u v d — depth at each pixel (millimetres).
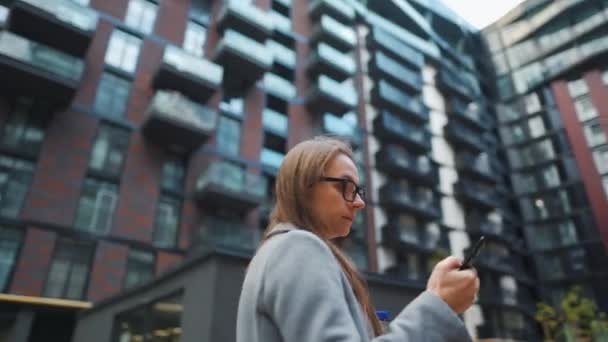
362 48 31953
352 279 1050
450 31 44625
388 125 27703
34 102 15391
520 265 33031
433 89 35125
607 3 38406
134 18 19859
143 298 8898
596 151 34062
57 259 13797
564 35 39969
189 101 18203
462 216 30188
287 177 1140
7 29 15531
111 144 16609
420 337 663
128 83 18203
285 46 27250
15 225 13391
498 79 43375
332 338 670
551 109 38125
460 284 735
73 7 16750
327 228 1095
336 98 24875
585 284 30906
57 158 14992
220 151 19656
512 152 38625
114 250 14883
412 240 24922
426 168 28906
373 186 25922
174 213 17156
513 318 29125
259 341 817
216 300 6672
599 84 36094
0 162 14000
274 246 897
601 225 31547
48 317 14492
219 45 21672
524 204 36031
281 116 23312
